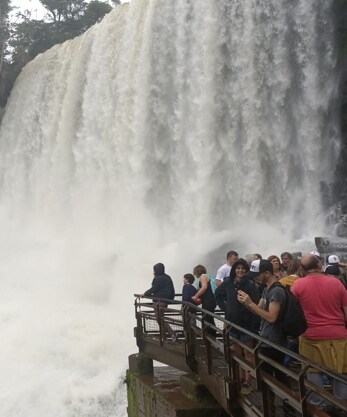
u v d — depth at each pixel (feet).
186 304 30.68
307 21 80.28
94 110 106.11
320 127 79.41
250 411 22.56
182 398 29.50
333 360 20.43
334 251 60.85
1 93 152.87
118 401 47.52
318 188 78.38
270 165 80.84
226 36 85.15
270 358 20.80
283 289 20.77
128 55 100.37
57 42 167.32
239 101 83.20
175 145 89.81
